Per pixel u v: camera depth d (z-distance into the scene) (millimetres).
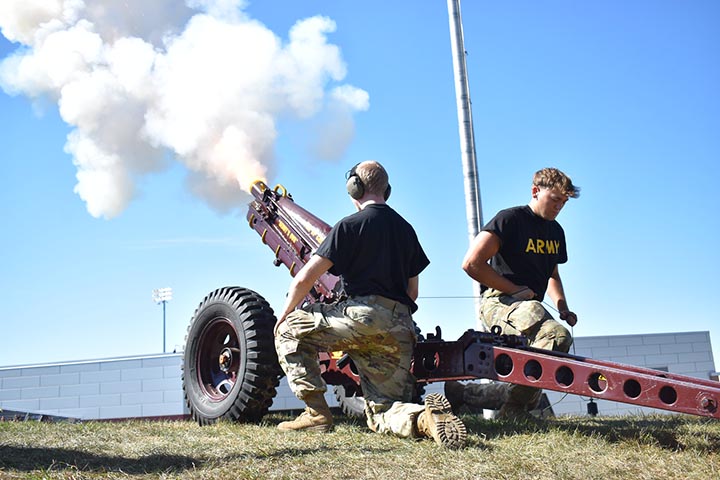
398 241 4199
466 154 8031
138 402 14094
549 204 4691
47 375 14461
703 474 2924
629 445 3545
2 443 3678
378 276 4082
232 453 3400
